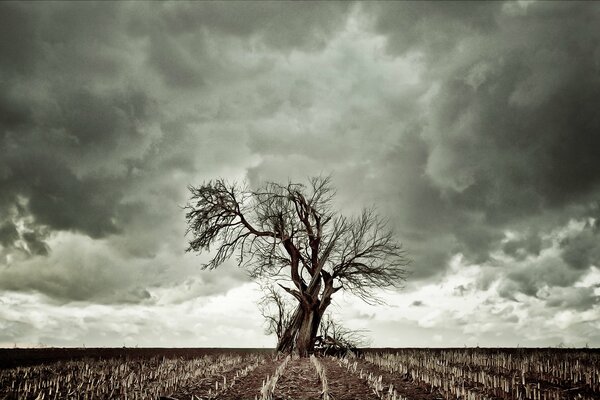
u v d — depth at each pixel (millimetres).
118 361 24984
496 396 14609
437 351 32000
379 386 15297
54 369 20781
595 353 26891
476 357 24188
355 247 34000
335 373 19516
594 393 14875
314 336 32531
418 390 15734
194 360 24625
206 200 34250
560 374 18500
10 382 16641
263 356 29391
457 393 14594
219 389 15945
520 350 29609
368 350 35031
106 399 14438
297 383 16797
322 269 33719
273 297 35500
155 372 20172
